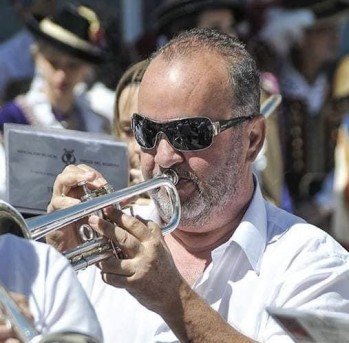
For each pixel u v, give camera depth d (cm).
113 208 920
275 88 1777
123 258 924
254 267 988
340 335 794
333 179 1812
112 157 1151
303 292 974
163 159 970
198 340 919
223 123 973
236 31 1767
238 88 984
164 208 984
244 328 973
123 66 1794
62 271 770
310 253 988
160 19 1778
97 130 1742
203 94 968
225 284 991
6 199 1128
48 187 1129
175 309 916
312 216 1795
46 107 1683
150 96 977
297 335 821
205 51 986
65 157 1135
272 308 820
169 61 982
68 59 1692
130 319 995
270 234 1009
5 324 734
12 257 764
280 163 1614
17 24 2072
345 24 2061
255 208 1008
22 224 804
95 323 762
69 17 1720
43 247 778
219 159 977
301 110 1809
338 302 975
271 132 1611
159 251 906
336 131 1823
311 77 1838
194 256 1016
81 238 978
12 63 1945
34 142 1125
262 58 1789
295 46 1831
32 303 752
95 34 1725
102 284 1015
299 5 1833
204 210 982
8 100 1884
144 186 938
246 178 1007
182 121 966
